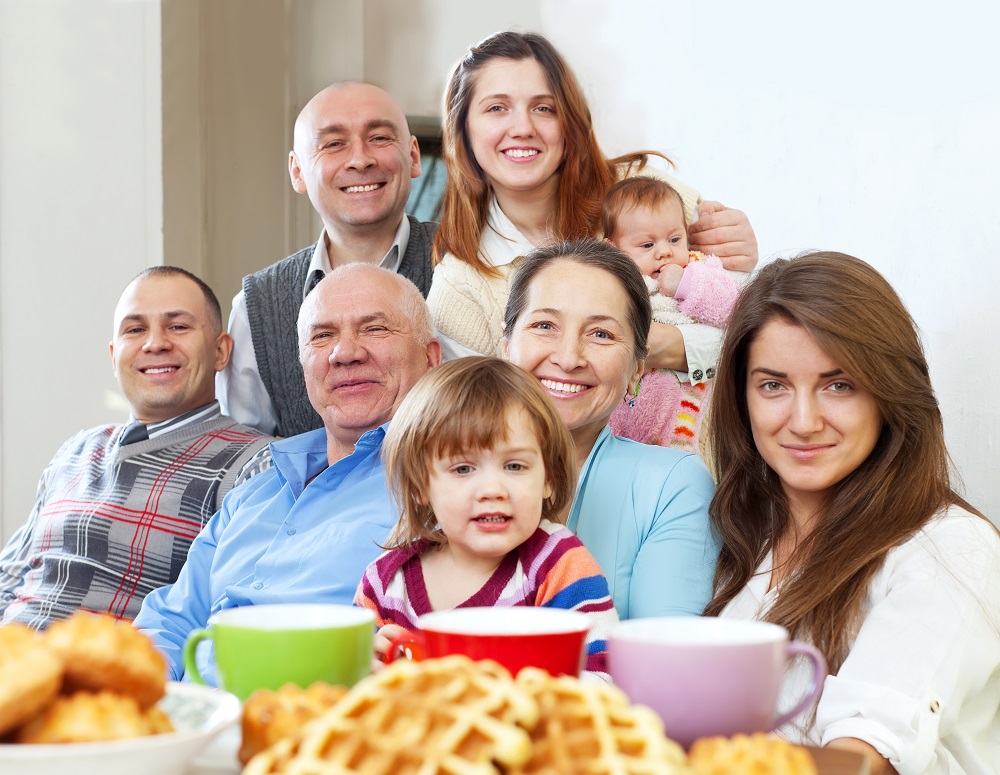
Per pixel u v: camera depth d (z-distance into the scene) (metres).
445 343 2.08
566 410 1.39
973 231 1.76
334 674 0.70
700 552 1.33
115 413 2.83
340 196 2.35
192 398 2.20
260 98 3.29
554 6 2.96
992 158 1.72
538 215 2.17
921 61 1.87
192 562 1.65
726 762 0.50
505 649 0.64
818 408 1.21
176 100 2.93
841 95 2.06
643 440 2.00
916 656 1.05
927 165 1.86
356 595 1.23
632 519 1.36
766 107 2.26
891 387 1.20
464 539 1.15
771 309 1.23
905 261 1.91
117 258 2.86
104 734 0.51
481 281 2.09
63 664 0.53
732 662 0.63
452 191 2.16
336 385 1.67
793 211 2.20
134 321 2.18
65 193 2.85
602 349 1.39
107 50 2.85
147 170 2.87
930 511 1.20
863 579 1.16
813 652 0.70
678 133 2.56
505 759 0.44
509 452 1.14
